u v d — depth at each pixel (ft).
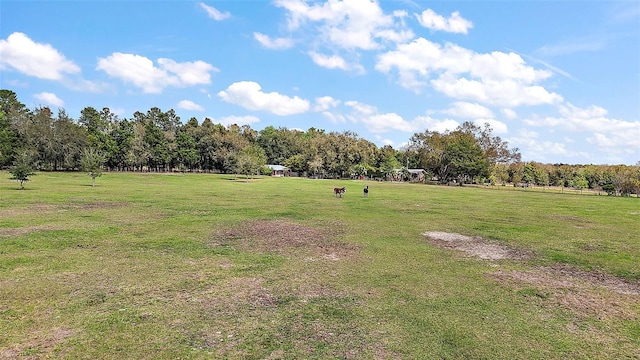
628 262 41.29
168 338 20.62
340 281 31.50
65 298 26.25
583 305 27.58
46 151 247.29
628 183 199.11
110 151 298.56
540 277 34.63
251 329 22.00
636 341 21.81
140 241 45.57
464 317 24.52
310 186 180.96
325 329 22.16
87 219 61.11
